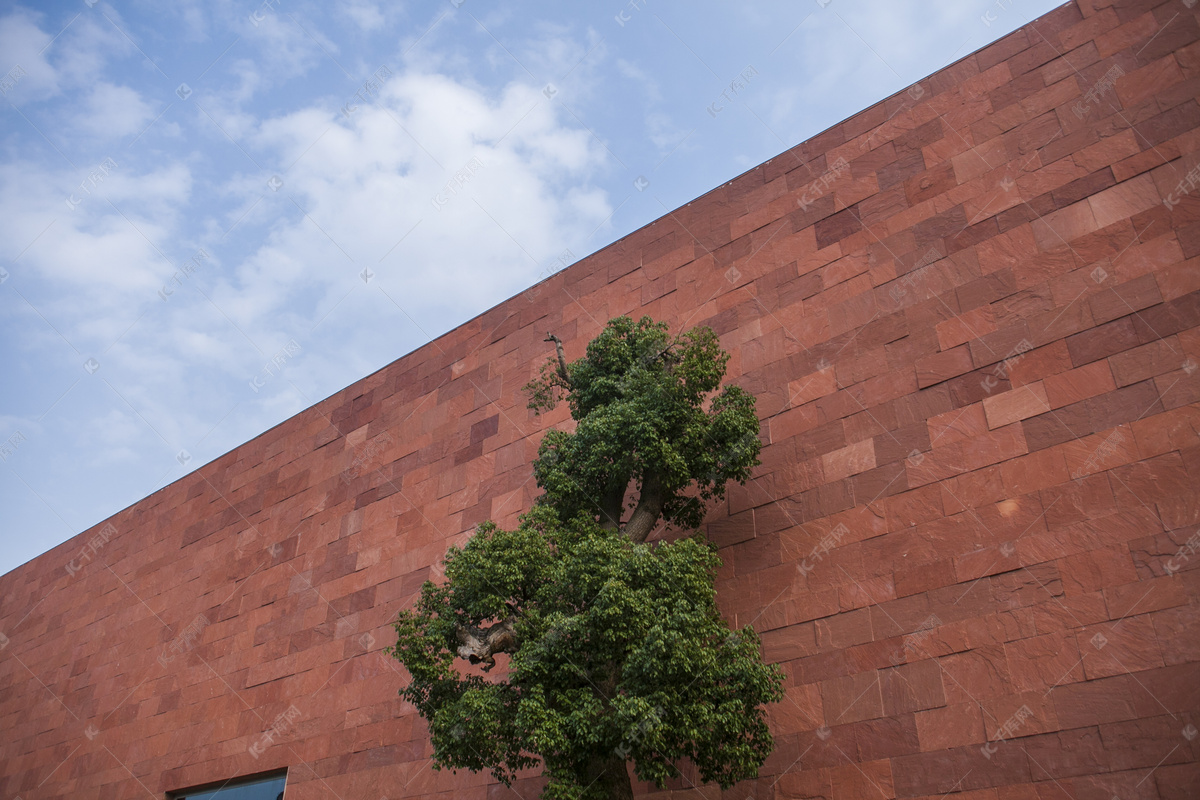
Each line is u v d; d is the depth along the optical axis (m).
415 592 26.20
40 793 32.44
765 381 22.03
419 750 23.12
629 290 26.52
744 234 24.64
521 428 26.84
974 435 18.23
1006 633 16.08
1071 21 21.19
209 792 27.52
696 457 18.19
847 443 19.89
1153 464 15.96
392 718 24.25
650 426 17.61
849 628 17.88
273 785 26.23
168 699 30.80
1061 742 14.75
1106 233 18.50
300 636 28.23
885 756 16.33
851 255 22.16
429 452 28.97
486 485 26.62
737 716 14.70
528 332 28.61
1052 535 16.42
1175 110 18.77
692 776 18.27
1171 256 17.50
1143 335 17.14
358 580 27.98
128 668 33.19
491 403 28.20
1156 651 14.55
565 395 26.31
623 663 14.97
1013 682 15.63
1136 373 16.88
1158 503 15.61
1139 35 19.98
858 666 17.41
